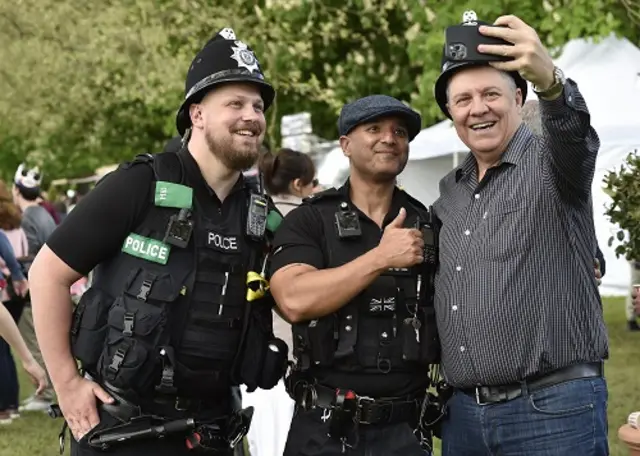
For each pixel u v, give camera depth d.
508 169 3.44
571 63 13.36
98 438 3.33
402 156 3.65
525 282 3.35
